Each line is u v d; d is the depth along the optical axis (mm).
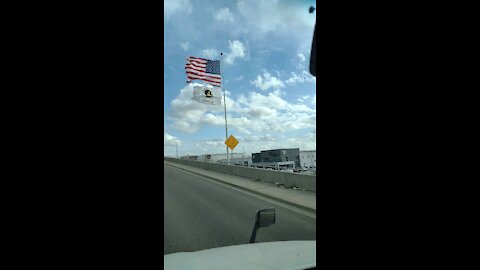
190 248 6879
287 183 17188
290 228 8672
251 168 22141
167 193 16422
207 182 22938
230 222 9422
